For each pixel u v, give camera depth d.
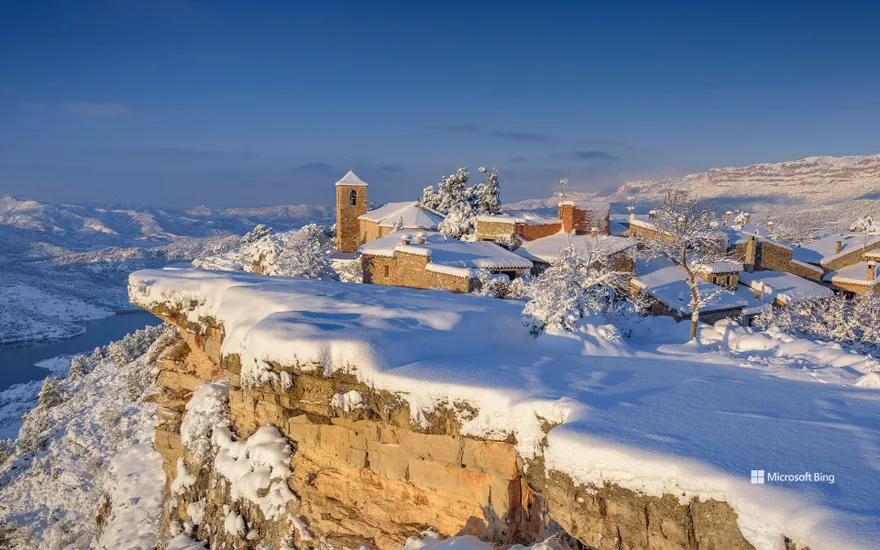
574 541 10.76
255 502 15.80
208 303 21.77
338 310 17.61
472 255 37.62
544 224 46.34
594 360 15.52
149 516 21.38
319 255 42.44
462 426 12.06
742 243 50.62
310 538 14.70
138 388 33.72
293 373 13.98
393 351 13.85
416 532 13.45
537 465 11.03
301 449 15.45
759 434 9.63
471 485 12.78
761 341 22.38
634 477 8.75
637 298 30.52
